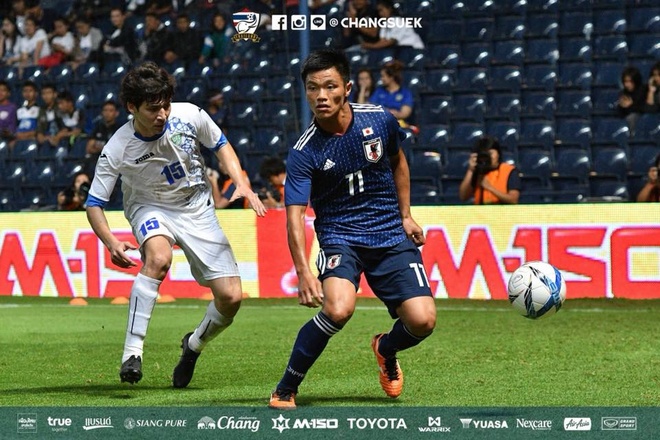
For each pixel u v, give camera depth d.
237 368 25.50
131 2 56.50
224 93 52.62
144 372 25.03
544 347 28.17
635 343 28.70
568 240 38.38
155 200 21.64
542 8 54.66
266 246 41.22
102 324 35.09
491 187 40.59
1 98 54.97
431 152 47.84
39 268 43.53
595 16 54.09
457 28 54.88
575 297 38.41
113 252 20.72
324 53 18.14
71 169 51.44
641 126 47.84
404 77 52.94
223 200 43.19
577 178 45.09
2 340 31.22
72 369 25.67
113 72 55.28
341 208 19.17
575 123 48.81
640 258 37.75
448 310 36.81
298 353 18.88
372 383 22.86
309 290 18.06
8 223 43.91
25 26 57.62
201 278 22.08
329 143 18.67
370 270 19.28
